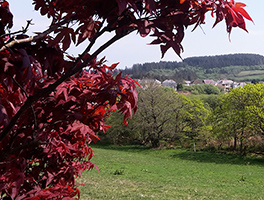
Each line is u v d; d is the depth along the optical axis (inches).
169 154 1477.6
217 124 1382.9
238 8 69.2
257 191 666.8
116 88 84.4
